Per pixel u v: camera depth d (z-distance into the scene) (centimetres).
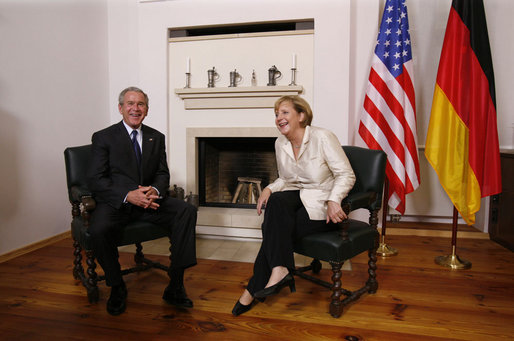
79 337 162
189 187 338
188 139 335
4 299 199
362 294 206
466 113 257
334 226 197
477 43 252
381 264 259
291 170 207
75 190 207
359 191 211
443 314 185
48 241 297
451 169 258
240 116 324
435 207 348
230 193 376
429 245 304
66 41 309
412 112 279
